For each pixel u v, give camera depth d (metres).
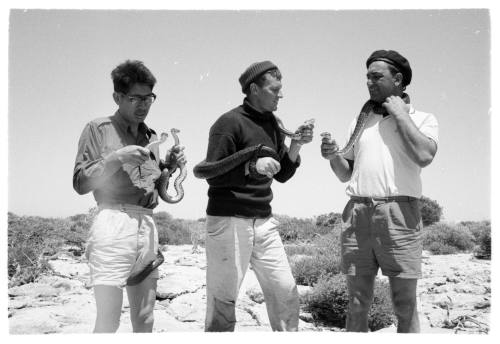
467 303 8.51
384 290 8.34
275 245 5.49
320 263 10.65
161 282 9.90
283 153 5.78
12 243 10.39
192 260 13.38
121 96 5.06
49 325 7.03
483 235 12.62
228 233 5.34
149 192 5.14
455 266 11.51
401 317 5.48
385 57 5.67
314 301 8.50
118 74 5.05
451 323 7.55
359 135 5.65
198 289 9.69
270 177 5.26
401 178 5.43
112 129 5.02
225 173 5.30
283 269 5.46
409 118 5.33
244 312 8.32
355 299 5.60
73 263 11.29
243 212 5.33
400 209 5.38
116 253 4.88
